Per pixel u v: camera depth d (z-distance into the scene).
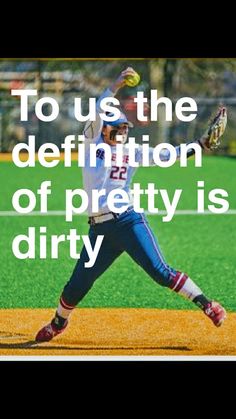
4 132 67.25
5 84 67.75
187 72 71.06
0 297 23.59
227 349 19.02
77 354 18.67
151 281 25.56
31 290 24.42
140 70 67.56
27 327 20.64
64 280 25.69
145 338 19.77
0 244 30.98
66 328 20.50
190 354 18.69
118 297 23.64
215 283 25.28
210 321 21.25
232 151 66.06
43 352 18.77
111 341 19.56
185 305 22.83
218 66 71.38
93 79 68.81
